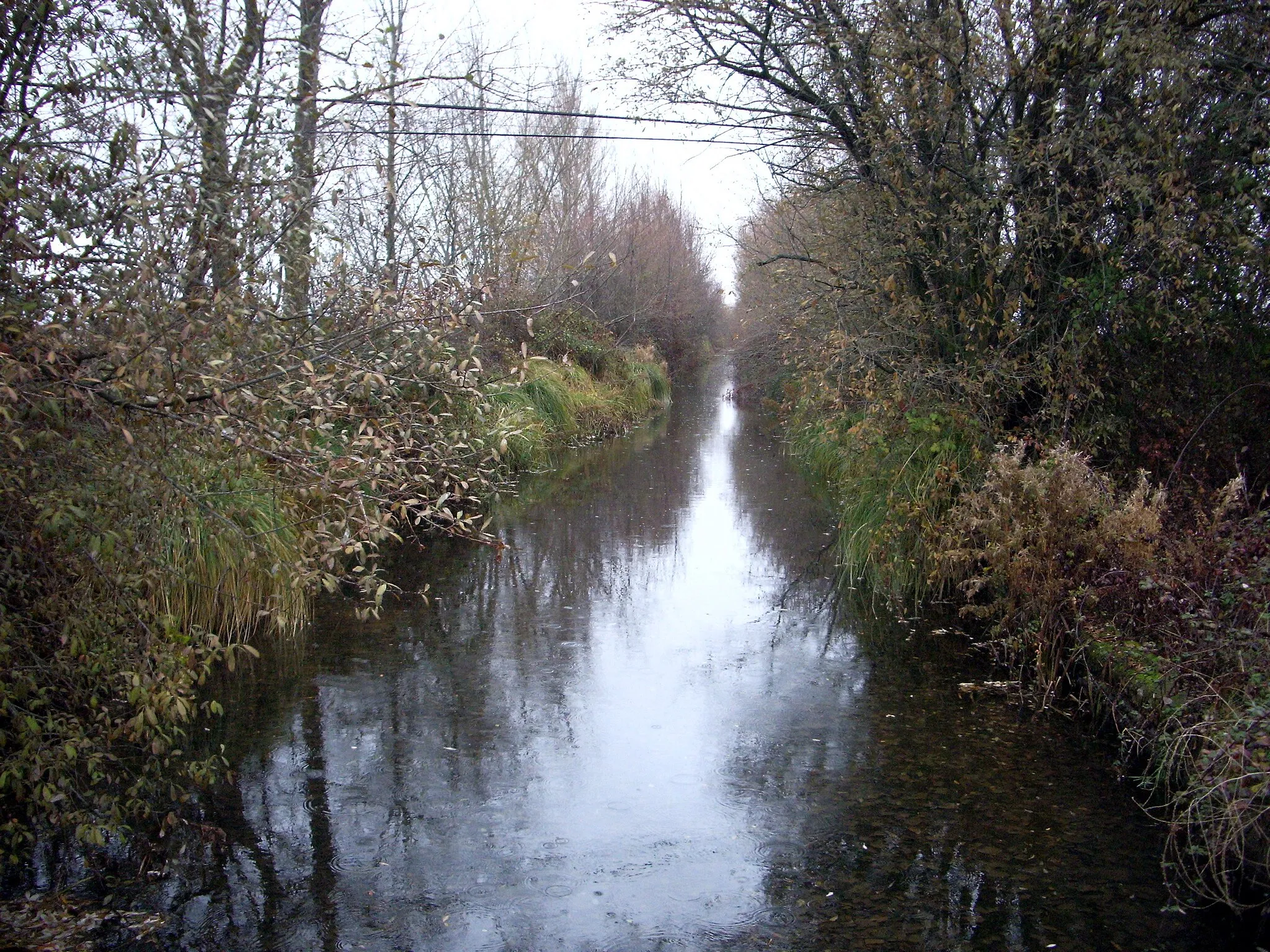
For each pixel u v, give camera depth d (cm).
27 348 317
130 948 355
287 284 398
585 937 370
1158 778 471
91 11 399
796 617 802
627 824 459
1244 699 425
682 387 3975
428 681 643
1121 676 550
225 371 351
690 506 1305
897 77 820
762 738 558
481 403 420
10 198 319
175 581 532
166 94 396
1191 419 765
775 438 2194
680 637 746
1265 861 371
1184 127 775
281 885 400
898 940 370
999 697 621
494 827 453
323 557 394
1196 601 511
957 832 452
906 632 758
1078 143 771
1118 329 819
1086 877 413
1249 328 797
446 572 943
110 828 399
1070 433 791
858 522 965
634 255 2948
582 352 2397
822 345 957
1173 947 366
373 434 376
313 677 646
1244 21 770
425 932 371
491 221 1425
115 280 345
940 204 855
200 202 349
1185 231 723
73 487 352
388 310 408
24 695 369
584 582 910
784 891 403
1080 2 757
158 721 471
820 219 1010
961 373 841
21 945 353
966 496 698
